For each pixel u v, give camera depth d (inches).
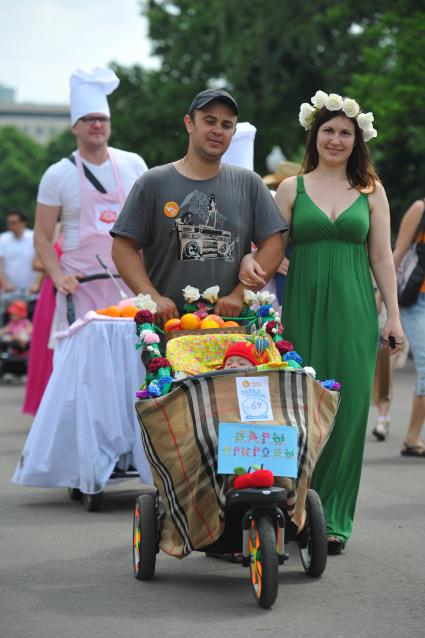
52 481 635.5
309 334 533.0
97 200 753.6
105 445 624.4
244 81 2822.3
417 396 807.7
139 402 446.9
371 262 543.2
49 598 446.6
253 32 2780.5
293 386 442.6
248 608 429.7
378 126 2041.1
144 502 474.9
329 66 2832.2
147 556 468.1
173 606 433.7
